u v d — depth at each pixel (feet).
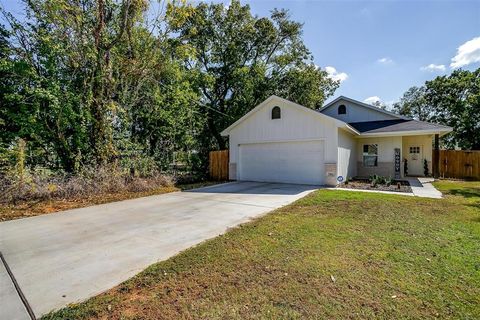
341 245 12.77
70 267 11.30
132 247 13.55
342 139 37.60
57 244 14.21
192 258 11.69
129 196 29.22
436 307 7.74
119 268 11.12
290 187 34.86
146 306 8.23
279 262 10.98
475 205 21.81
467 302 7.97
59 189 26.32
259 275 9.92
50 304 8.54
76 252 12.99
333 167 34.86
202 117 53.47
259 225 16.60
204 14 59.52
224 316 7.59
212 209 22.39
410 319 7.23
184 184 39.91
